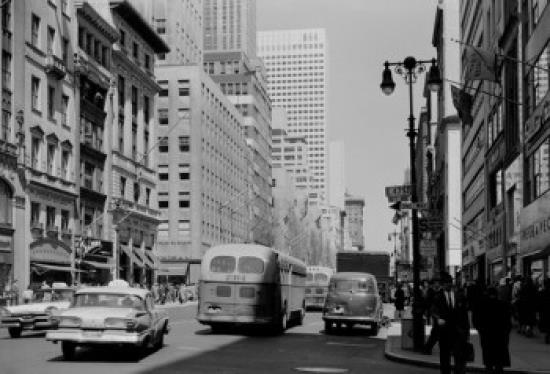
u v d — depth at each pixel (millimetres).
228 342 23875
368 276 30297
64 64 56594
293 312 32594
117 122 70375
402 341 21188
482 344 14664
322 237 196625
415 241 21344
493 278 52375
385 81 23422
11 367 15914
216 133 111188
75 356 18516
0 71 47344
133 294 18656
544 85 33781
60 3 57000
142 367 16328
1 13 47906
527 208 37312
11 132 48781
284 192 172750
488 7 54531
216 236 109125
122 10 71438
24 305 25469
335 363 18344
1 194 47031
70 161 57844
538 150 35219
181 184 100062
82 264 58062
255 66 161125
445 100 90312
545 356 19328
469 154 70438
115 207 65562
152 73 82125
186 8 118125
